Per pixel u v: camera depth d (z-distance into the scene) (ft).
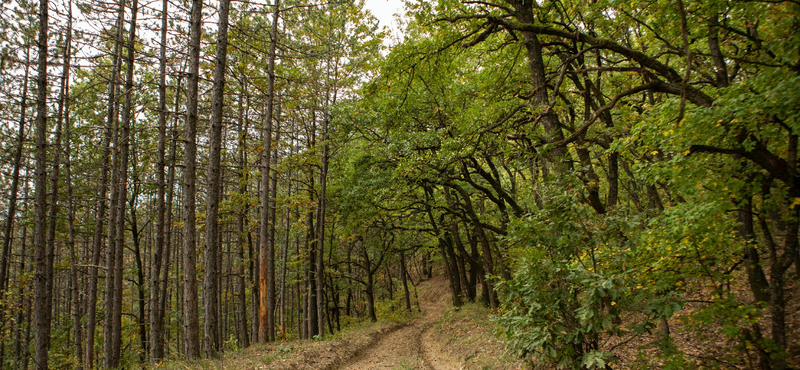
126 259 108.88
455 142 33.14
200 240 68.80
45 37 36.60
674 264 16.60
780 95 11.59
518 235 16.12
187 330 30.04
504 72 32.96
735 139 14.83
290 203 45.75
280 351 34.14
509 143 28.02
